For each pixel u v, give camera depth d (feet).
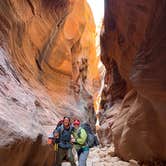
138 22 23.16
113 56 36.83
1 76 21.12
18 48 36.96
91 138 20.08
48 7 49.19
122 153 27.50
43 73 47.57
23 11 38.58
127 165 25.25
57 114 42.11
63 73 56.34
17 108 17.79
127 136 25.71
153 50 17.79
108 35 35.09
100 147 42.57
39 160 17.89
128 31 26.73
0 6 31.22
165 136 21.49
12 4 34.60
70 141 20.38
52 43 51.49
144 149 23.97
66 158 21.02
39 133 16.99
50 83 50.42
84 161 19.38
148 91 18.38
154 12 18.65
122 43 30.37
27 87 32.37
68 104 53.26
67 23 59.77
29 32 42.14
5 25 32.22
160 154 22.82
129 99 30.71
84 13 69.87
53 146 20.85
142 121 23.40
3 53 28.60
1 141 13.16
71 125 20.56
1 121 13.88
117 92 42.70
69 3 58.08
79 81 68.44
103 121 46.50
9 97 18.38
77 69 67.10
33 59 43.47
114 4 28.17
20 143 14.15
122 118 29.99
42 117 31.53
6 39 32.17
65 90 56.24
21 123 15.97
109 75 45.62
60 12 54.60
